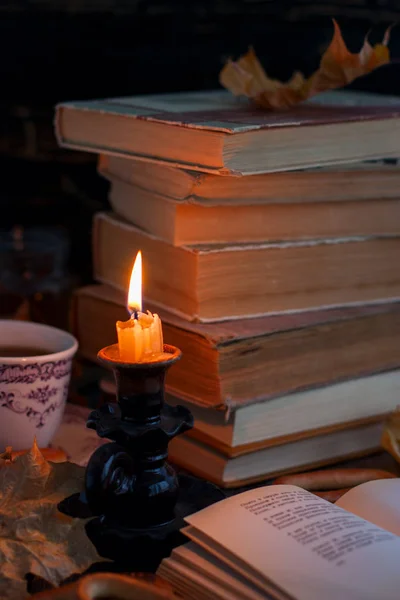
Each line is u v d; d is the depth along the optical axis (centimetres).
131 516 61
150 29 100
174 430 62
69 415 79
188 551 60
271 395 72
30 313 92
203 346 70
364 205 77
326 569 57
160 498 61
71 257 105
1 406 69
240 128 67
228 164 67
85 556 60
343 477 71
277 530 60
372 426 79
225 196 71
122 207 80
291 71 102
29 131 101
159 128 70
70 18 99
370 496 66
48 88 100
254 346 71
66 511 62
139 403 61
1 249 94
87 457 71
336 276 77
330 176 74
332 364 75
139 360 61
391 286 79
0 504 62
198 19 101
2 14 98
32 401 70
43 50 99
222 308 73
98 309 79
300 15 100
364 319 76
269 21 101
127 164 77
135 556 61
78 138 78
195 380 72
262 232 74
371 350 77
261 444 73
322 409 75
